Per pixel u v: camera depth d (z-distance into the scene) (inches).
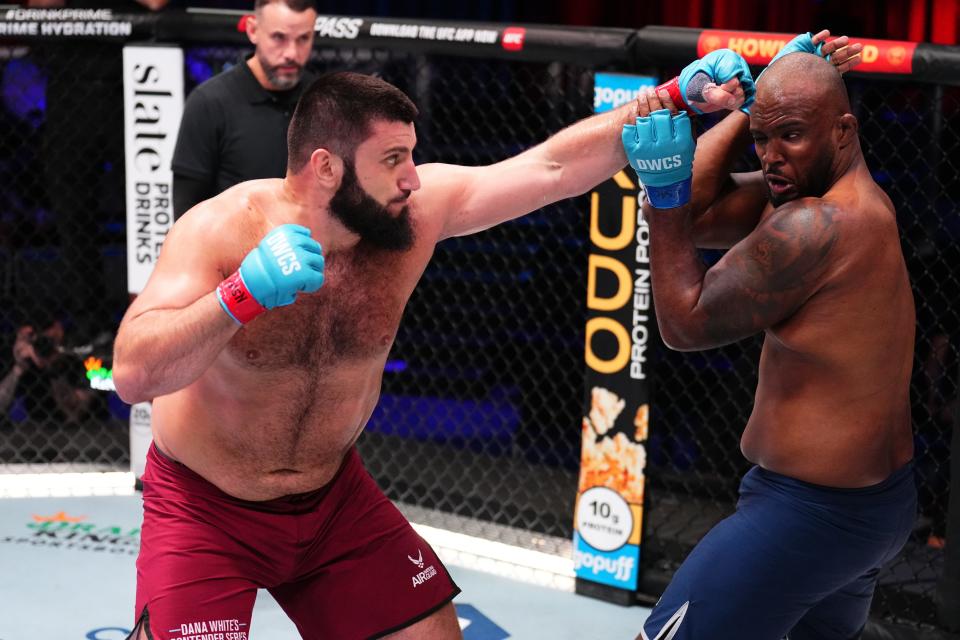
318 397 99.4
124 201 216.8
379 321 100.1
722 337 101.6
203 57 207.2
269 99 158.1
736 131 110.7
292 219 95.2
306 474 102.3
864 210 98.6
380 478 204.2
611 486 161.3
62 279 216.8
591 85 210.7
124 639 148.3
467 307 239.0
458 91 251.4
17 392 229.3
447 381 235.5
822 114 97.7
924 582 164.6
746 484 108.1
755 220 110.6
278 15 150.3
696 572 105.0
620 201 155.0
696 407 185.6
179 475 101.3
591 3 280.1
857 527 102.4
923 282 189.8
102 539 181.0
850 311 98.9
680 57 153.9
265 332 95.3
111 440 219.3
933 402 185.9
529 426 221.3
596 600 164.9
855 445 100.9
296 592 107.5
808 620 113.4
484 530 184.9
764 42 147.2
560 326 229.8
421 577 106.7
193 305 86.3
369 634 105.4
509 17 284.8
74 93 207.5
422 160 234.1
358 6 285.6
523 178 104.6
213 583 99.0
